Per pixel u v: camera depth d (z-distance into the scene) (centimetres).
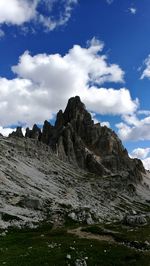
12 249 5456
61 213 9544
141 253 5497
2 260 4706
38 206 10206
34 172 18550
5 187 12744
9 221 8188
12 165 17375
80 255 5100
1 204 9788
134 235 6606
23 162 19662
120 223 8038
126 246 5822
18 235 6819
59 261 4769
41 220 8762
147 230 7144
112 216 12769
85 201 16550
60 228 7331
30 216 9081
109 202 19262
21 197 11112
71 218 8938
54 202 11469
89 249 5431
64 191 17100
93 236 6494
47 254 5038
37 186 15600
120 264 5041
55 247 5478
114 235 6500
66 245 5591
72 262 4809
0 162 16725
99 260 5041
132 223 7812
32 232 7375
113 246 5722
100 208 15688
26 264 4550
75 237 6322
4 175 14762
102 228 7112
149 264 5112
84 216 9038
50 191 15762
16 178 15300
